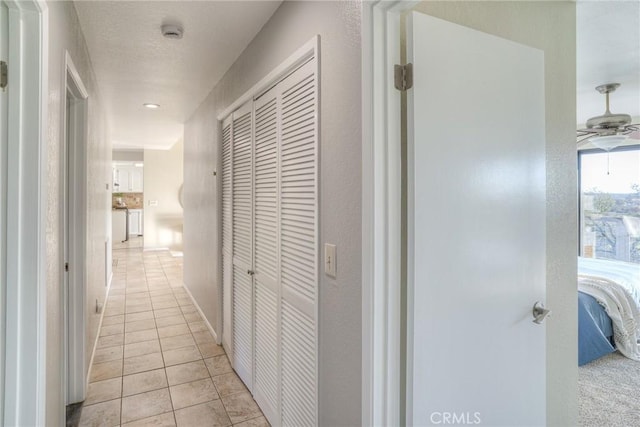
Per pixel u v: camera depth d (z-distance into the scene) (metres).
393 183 1.12
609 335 3.00
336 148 1.33
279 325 1.84
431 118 1.12
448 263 1.15
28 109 1.14
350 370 1.26
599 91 3.08
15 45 1.12
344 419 1.30
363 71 1.14
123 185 9.95
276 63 1.85
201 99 3.57
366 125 1.13
